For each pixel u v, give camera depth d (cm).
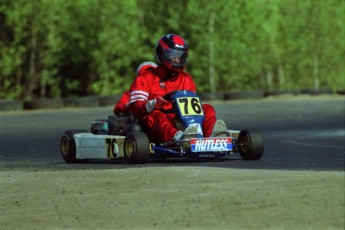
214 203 1959
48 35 10000
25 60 10238
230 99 9312
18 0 9669
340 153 3641
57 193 2289
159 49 3331
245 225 1780
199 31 10512
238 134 3288
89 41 10075
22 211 2092
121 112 3622
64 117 7056
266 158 3394
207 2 10325
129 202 2052
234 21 10456
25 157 3966
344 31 11856
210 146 3059
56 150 4325
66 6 9931
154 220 1870
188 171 2469
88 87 10694
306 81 11994
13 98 10181
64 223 1930
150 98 3331
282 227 1752
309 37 11744
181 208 1944
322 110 6988
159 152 3122
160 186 2214
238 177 2300
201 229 1775
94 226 1878
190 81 3400
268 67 11369
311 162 3203
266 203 1928
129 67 10419
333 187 2048
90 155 3356
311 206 1884
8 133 5578
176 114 3175
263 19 10775
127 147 3155
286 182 2147
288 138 4541
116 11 10025
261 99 9381
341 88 12025
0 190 2436
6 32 10175
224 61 10569
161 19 10488
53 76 10650
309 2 11712
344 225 1744
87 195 2197
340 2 11856
